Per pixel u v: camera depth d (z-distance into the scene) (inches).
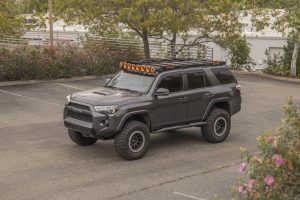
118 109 398.9
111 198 321.1
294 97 783.7
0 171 375.6
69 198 320.2
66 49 954.1
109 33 1054.4
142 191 335.9
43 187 341.1
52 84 843.4
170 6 930.7
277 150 164.4
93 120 396.2
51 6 999.0
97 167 390.0
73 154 427.2
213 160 416.8
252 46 1218.6
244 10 1050.1
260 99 756.0
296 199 170.2
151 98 422.9
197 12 952.3
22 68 848.3
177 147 458.3
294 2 991.6
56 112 614.2
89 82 881.5
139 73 450.3
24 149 441.7
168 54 1101.1
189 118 455.8
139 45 1101.7
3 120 565.3
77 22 1022.4
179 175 373.7
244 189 171.6
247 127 552.7
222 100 478.0
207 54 1131.3
